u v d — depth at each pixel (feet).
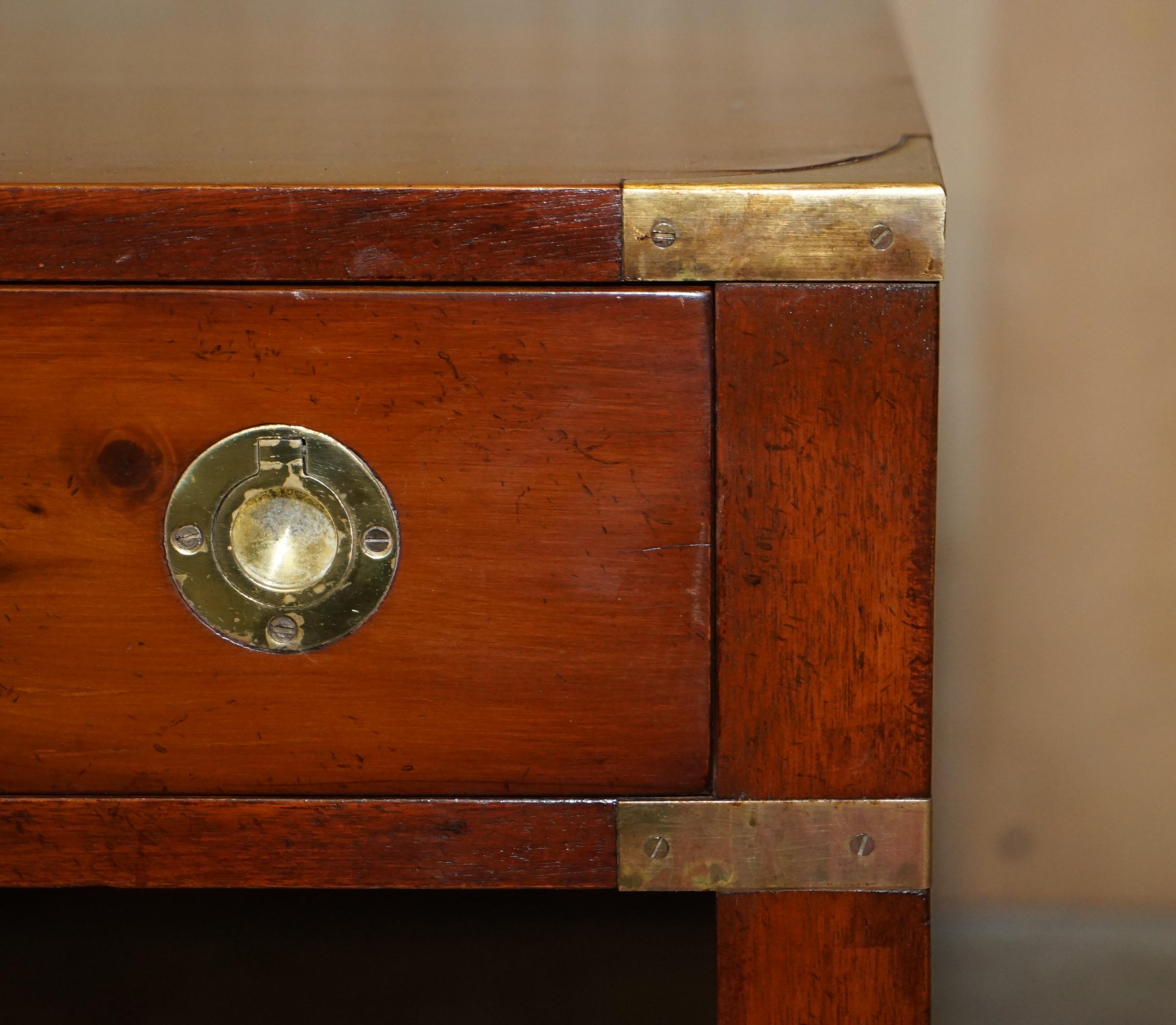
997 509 3.04
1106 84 2.97
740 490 2.35
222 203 2.34
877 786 2.39
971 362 3.02
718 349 2.34
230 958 2.92
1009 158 2.98
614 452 2.36
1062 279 3.00
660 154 2.44
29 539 2.38
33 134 2.51
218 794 2.41
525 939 2.96
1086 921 3.08
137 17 3.01
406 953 2.93
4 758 2.40
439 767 2.40
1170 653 3.05
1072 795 3.07
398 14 3.00
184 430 2.36
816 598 2.37
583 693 2.39
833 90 2.72
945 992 2.96
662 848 2.39
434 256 2.34
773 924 2.41
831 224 2.33
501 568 2.37
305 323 2.35
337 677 2.39
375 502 2.37
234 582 2.38
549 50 3.00
